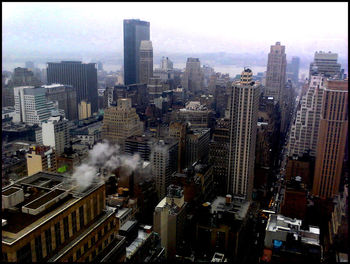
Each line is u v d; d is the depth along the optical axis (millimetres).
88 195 105500
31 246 85562
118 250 117062
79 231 102188
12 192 97250
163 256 183625
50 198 98812
